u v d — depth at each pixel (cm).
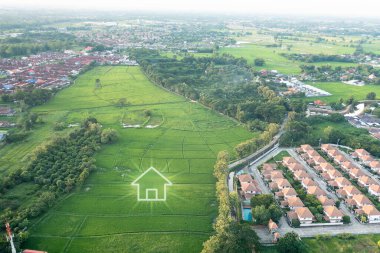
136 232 17775
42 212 18988
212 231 17975
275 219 18550
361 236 17775
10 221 17700
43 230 17688
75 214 19050
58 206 19675
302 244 16750
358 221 19100
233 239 15588
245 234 16038
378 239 17550
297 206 19812
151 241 17150
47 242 16875
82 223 18338
